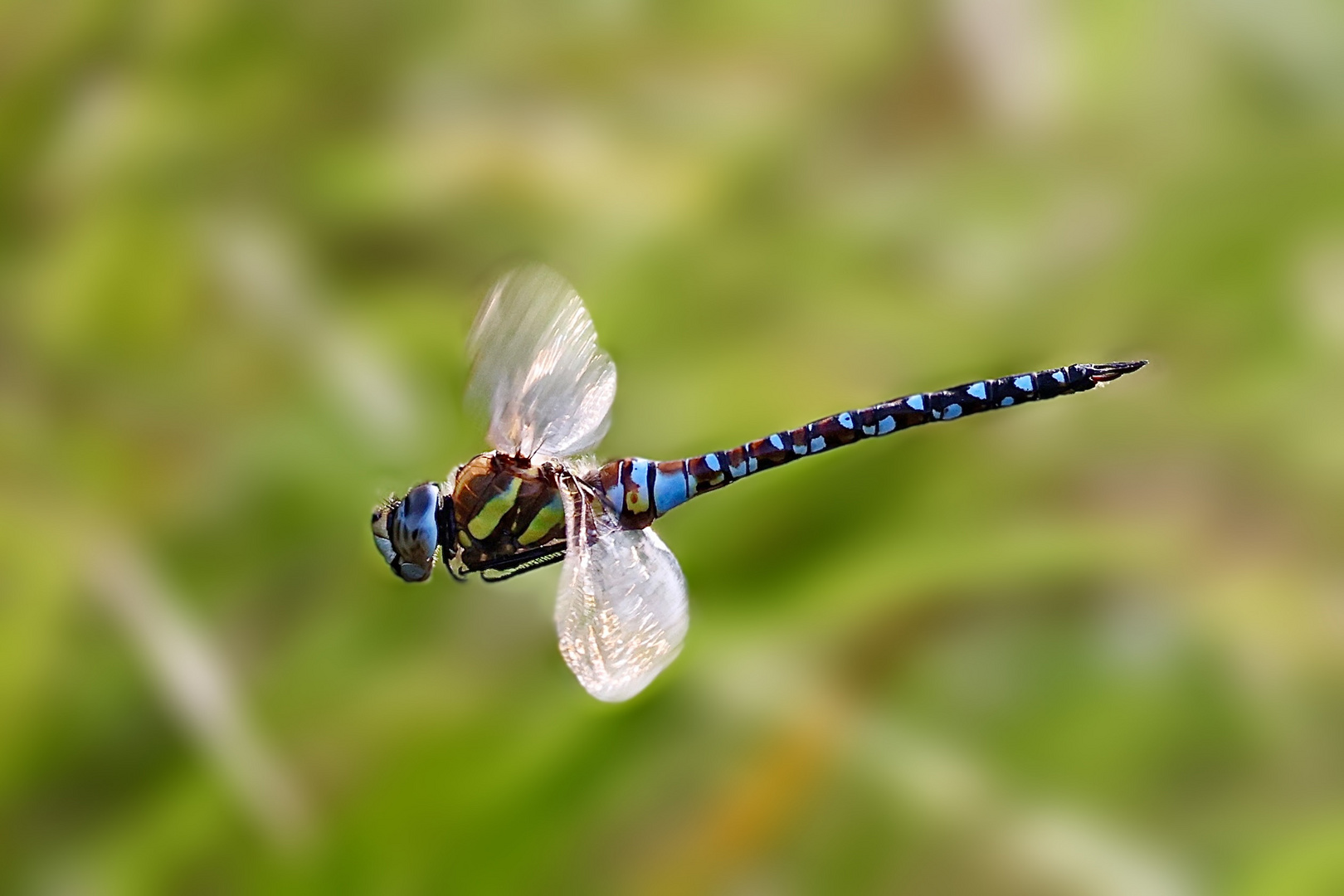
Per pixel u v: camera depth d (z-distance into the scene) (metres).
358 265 0.60
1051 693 0.57
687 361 0.60
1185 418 0.59
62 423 0.59
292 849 0.57
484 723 0.57
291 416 0.59
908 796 0.57
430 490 0.58
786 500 0.58
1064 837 0.57
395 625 0.58
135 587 0.57
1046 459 0.58
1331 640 0.58
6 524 0.58
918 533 0.58
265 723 0.57
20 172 0.60
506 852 0.56
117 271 0.60
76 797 0.57
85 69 0.60
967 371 0.60
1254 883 0.57
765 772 0.57
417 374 0.60
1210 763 0.57
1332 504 0.58
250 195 0.60
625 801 0.57
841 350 0.60
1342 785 0.57
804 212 0.60
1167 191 0.60
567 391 0.58
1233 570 0.58
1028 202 0.60
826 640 0.57
